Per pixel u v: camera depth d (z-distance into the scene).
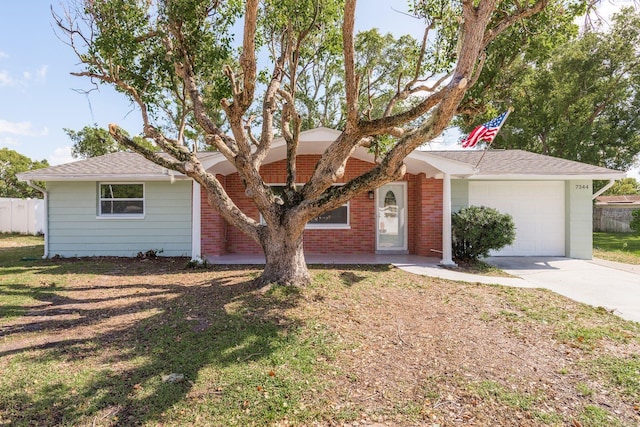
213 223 11.40
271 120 7.03
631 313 5.77
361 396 3.35
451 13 7.35
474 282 7.68
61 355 4.09
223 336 4.55
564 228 12.00
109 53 7.04
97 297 6.47
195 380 3.56
